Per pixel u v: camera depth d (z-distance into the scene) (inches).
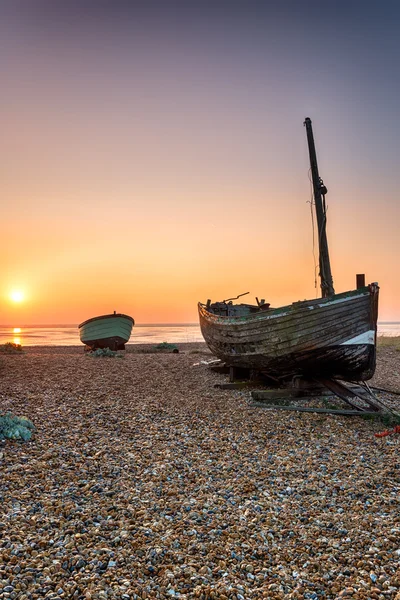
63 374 586.9
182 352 1009.5
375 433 375.6
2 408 398.0
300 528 217.5
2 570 173.0
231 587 171.6
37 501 231.6
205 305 693.9
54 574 173.6
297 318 480.7
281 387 526.9
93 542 197.3
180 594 167.3
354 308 457.1
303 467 296.7
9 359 730.8
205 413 421.1
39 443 317.1
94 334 1043.9
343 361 473.4
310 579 179.3
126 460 296.4
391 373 693.3
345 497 252.5
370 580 178.2
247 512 230.8
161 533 208.2
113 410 414.3
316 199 565.3
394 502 246.1
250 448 332.5
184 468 287.7
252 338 519.2
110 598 162.6
